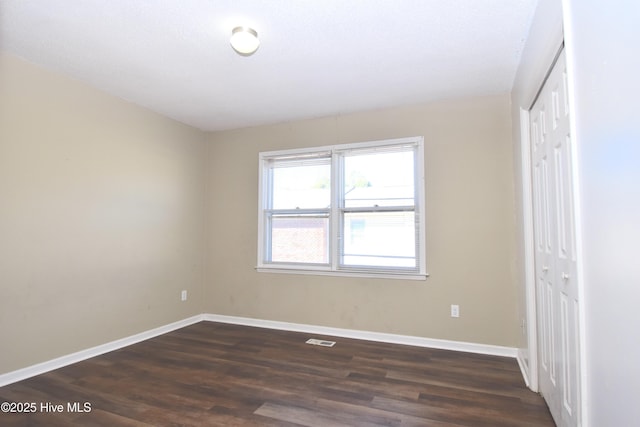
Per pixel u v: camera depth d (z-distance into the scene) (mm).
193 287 4102
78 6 1950
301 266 3803
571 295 1583
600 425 1054
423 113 3373
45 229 2637
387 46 2365
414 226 3369
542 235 2133
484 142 3152
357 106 3469
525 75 2301
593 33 1032
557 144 1735
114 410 2064
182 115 3746
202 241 4262
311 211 3822
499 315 3027
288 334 3619
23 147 2516
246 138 4148
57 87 2744
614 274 945
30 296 2533
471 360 2873
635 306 833
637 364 828
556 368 1858
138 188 3424
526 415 2010
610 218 960
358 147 3602
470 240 3146
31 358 2533
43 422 1923
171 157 3830
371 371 2646
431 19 2061
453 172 3234
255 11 1988
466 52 2439
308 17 2043
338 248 3633
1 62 2414
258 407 2107
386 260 3467
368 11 1985
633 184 826
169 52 2459
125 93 3166
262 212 4008
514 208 3021
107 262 3102
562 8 1307
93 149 3006
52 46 2375
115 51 2445
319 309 3672
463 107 3236
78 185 2877
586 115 1099
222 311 4141
